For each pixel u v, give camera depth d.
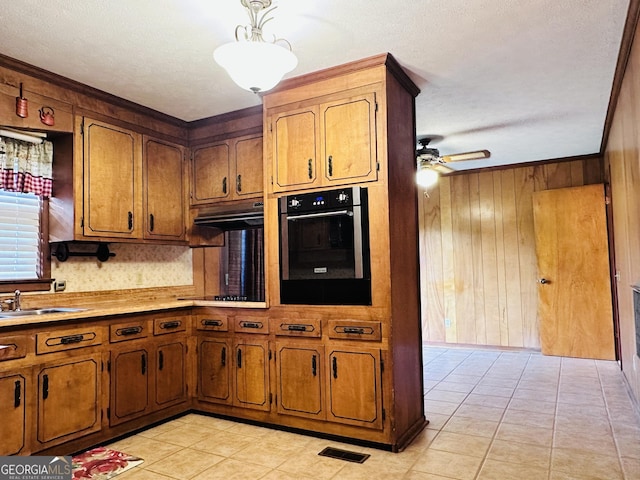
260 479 2.33
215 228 4.16
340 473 2.38
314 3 2.18
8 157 2.90
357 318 2.77
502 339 5.91
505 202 5.95
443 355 5.50
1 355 2.28
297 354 2.97
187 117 3.81
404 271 2.93
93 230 3.14
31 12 2.21
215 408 3.34
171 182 3.78
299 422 2.97
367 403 2.71
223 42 2.53
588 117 4.05
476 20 2.38
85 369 2.69
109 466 2.48
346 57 2.77
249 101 3.44
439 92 3.39
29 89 2.82
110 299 3.55
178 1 2.14
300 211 2.99
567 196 5.36
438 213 6.35
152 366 3.14
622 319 4.25
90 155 3.14
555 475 2.33
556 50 2.74
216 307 3.35
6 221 2.95
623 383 4.08
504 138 4.71
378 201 2.75
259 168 3.59
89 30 2.39
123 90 3.20
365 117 2.81
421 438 2.86
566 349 5.31
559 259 5.38
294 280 3.00
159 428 3.11
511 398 3.68
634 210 3.02
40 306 3.08
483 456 2.57
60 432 2.54
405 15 2.31
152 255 3.92
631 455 2.55
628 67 2.81
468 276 6.14
